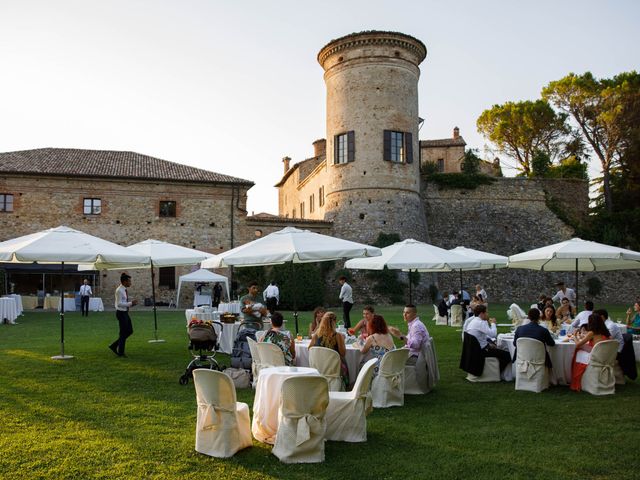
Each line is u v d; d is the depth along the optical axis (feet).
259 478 20.11
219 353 48.96
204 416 22.61
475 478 20.24
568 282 142.51
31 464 20.77
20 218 113.80
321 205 148.77
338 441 24.54
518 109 173.68
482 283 139.85
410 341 34.78
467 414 29.25
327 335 31.86
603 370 34.01
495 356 37.99
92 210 117.91
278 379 24.52
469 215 145.28
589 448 23.53
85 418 27.20
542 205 149.18
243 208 125.59
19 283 118.11
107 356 46.24
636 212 147.33
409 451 23.20
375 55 125.90
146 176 119.65
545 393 34.35
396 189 125.08
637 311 52.11
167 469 20.75
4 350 48.96
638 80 153.69
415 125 129.70
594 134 159.12
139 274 118.32
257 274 118.93
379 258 52.95
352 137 126.11
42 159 121.29
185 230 122.11
